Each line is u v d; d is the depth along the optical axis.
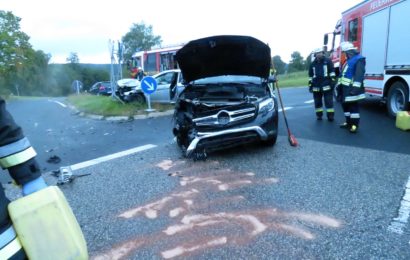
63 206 1.45
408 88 7.65
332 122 8.23
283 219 3.49
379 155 5.41
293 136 6.84
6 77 43.84
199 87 6.71
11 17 38.25
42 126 11.45
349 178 4.48
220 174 4.96
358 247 2.94
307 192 4.12
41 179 1.50
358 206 3.68
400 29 7.83
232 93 6.21
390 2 8.14
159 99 12.57
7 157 1.38
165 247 3.13
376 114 8.97
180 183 4.71
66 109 17.47
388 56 8.34
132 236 3.37
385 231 3.16
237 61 6.41
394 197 3.85
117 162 5.98
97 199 4.35
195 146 5.59
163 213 3.82
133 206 4.06
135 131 9.01
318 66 8.23
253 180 4.63
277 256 2.87
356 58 6.86
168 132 8.48
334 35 11.80
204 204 3.97
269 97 6.05
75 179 5.19
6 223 1.34
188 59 6.28
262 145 6.21
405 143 6.05
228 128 5.60
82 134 9.24
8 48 38.00
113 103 13.32
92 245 3.26
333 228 3.27
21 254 1.34
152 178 4.99
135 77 19.89
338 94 10.95
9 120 1.38
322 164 5.11
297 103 12.07
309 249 2.95
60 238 1.38
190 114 5.98
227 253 2.96
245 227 3.38
